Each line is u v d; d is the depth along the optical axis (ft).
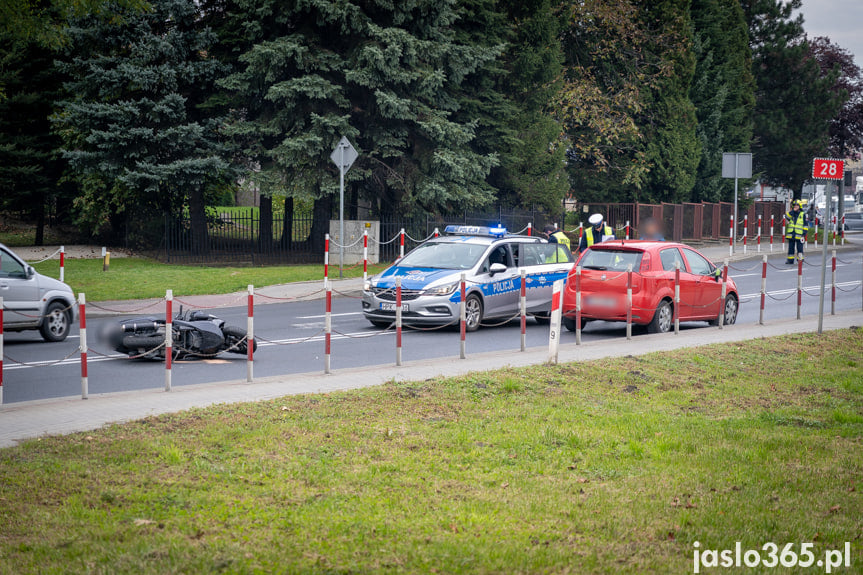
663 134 204.95
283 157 139.54
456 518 30.91
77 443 39.34
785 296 118.62
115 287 113.91
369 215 168.35
